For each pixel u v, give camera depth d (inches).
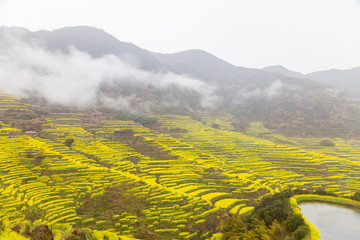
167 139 6107.3
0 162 3444.9
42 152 4028.1
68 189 2935.5
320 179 3976.4
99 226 2309.3
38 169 3435.0
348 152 6151.6
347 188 3602.4
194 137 6717.5
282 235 1558.8
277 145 6432.1
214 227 2346.2
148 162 4392.2
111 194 2871.6
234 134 7514.8
